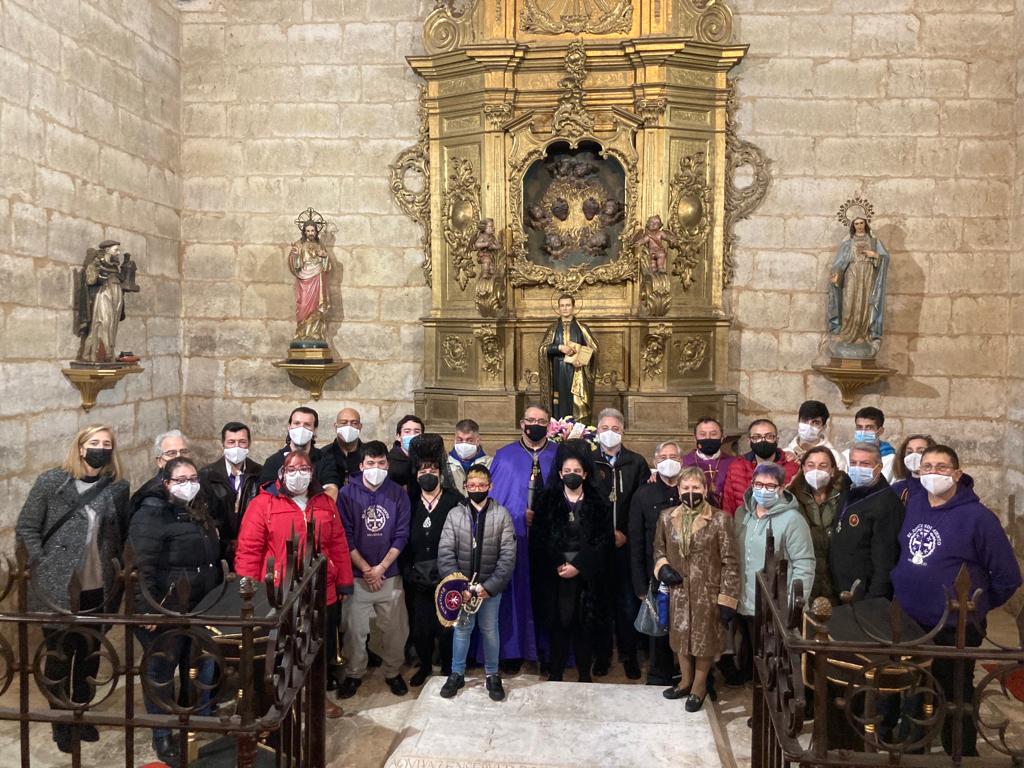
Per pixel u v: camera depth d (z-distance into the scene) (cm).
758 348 850
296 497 511
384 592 553
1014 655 318
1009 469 802
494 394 823
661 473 561
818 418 626
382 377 885
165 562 458
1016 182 800
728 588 505
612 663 623
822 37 827
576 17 823
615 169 847
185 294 891
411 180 874
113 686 348
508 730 489
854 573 482
